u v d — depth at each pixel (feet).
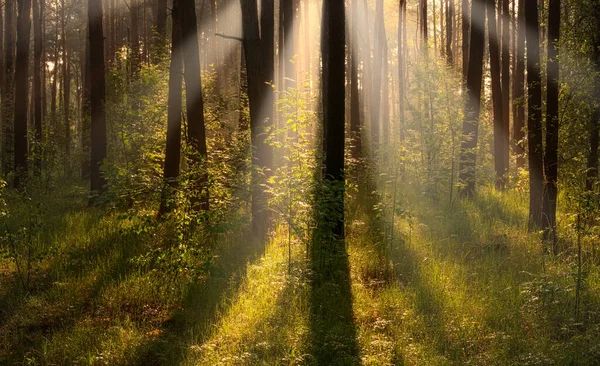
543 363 19.26
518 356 20.03
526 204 47.14
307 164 33.91
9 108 76.28
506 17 72.95
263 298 26.27
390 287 28.22
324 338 22.02
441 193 51.96
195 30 43.62
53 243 37.32
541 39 52.47
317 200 31.40
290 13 66.23
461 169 52.42
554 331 22.27
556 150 34.53
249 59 38.47
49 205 53.11
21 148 68.39
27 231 31.83
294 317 24.30
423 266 30.89
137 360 21.01
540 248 32.78
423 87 54.13
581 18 42.50
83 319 25.35
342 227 34.55
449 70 55.72
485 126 67.67
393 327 23.04
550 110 34.53
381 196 41.68
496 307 24.70
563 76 41.91
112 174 33.94
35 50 83.66
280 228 39.37
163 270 30.27
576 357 19.75
